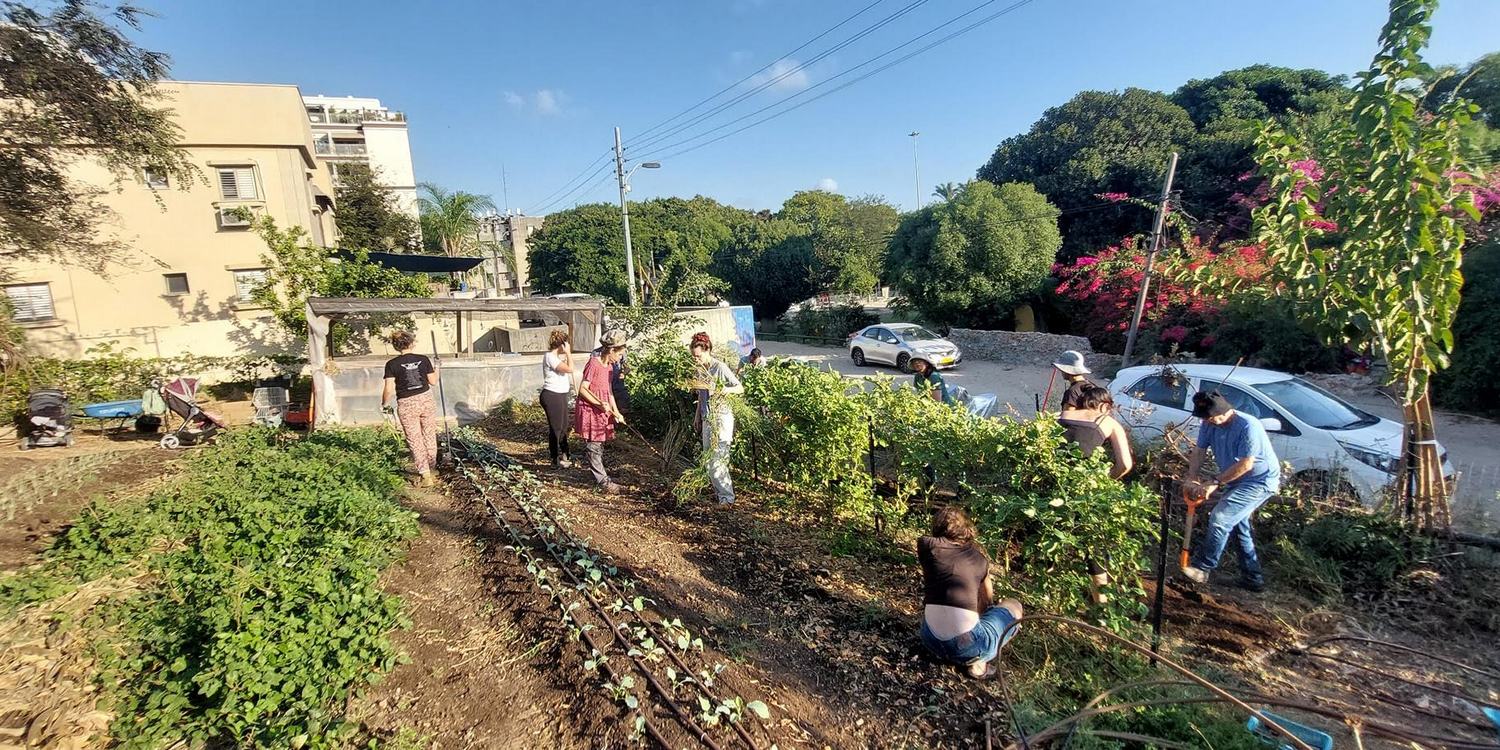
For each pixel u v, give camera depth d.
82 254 13.03
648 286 24.72
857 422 6.00
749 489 7.49
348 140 53.88
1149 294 17.62
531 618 4.62
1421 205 4.68
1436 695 3.86
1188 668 4.04
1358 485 6.39
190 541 5.83
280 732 3.49
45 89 10.17
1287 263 5.58
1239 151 24.23
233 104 17.69
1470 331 11.33
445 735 3.57
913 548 5.80
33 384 11.77
